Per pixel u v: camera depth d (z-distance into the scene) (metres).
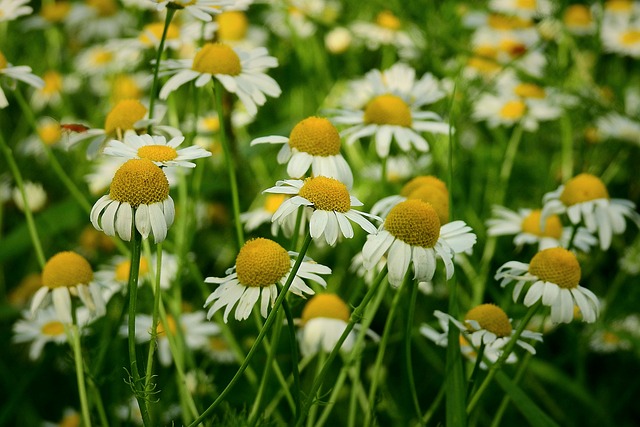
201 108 0.53
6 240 0.47
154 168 0.35
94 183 0.48
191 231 0.43
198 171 0.43
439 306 0.48
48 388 0.48
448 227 0.37
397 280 0.35
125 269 0.44
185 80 0.40
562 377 0.45
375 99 0.42
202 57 0.40
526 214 0.46
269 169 0.57
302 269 0.36
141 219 0.35
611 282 0.52
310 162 0.38
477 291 0.45
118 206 0.35
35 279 0.50
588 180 0.43
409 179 0.52
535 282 0.38
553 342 0.49
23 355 0.49
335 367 0.46
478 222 0.49
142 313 0.45
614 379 0.48
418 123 0.42
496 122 0.55
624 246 0.52
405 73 0.44
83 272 0.39
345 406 0.45
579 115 0.56
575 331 0.47
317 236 0.35
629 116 0.55
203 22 0.44
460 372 0.38
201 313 0.46
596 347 0.48
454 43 0.55
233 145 0.46
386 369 0.45
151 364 0.36
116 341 0.43
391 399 0.44
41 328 0.44
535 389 0.47
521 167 0.57
